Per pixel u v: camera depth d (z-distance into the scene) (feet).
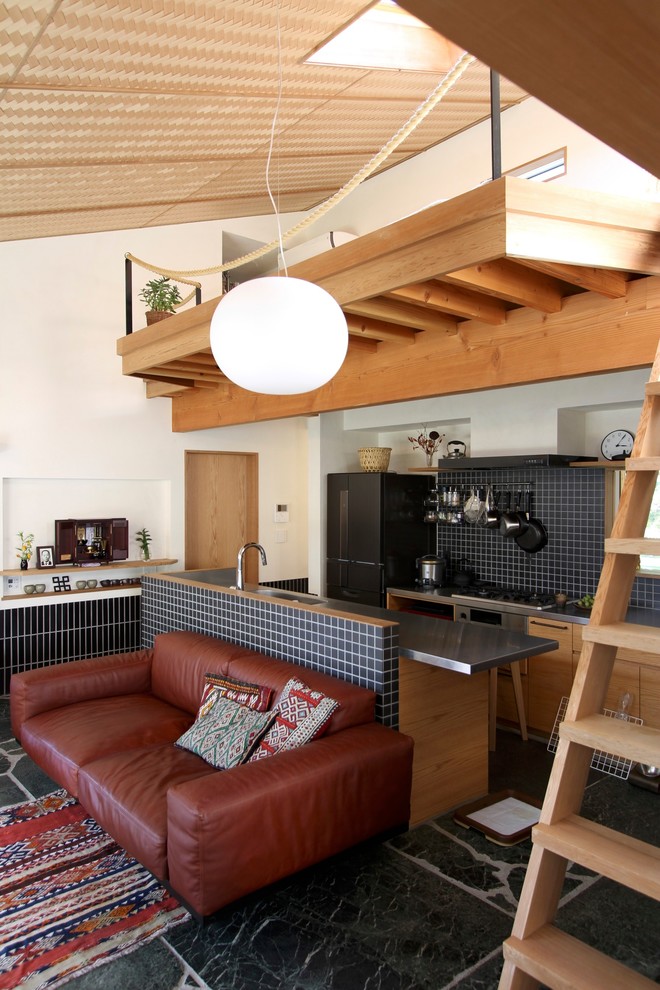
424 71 11.30
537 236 6.20
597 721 5.04
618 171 13.05
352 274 7.68
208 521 20.35
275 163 14.69
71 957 6.91
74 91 8.50
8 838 9.39
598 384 13.69
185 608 14.33
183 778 8.76
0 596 16.06
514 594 15.47
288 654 11.27
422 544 18.53
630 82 2.57
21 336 16.22
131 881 8.32
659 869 4.34
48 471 16.69
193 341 11.14
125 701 12.01
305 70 10.08
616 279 7.77
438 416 17.35
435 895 8.01
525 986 4.87
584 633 5.09
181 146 11.80
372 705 9.32
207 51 8.39
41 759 10.61
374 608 12.83
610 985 4.42
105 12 6.81
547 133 14.20
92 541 17.37
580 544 14.97
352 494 18.58
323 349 6.29
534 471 15.83
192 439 19.39
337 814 7.95
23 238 15.90
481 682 10.80
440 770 10.18
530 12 2.12
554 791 4.99
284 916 7.59
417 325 9.57
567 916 7.71
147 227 17.99
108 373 17.65
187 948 7.04
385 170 18.28
